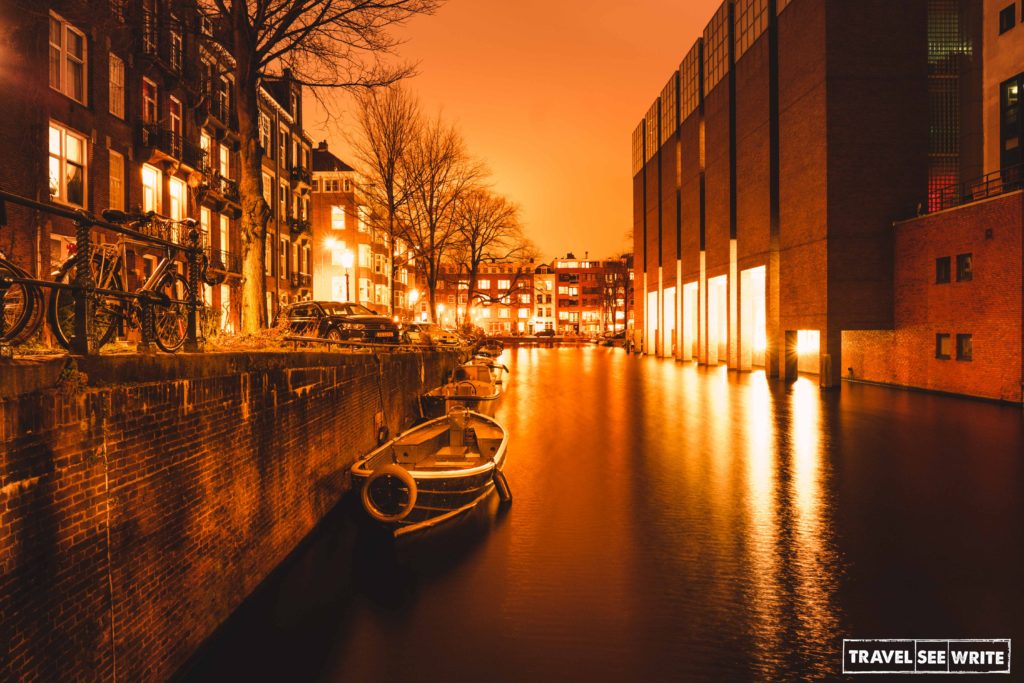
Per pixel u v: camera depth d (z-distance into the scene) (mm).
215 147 26547
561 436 18594
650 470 14320
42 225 15562
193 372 5836
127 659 4836
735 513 11164
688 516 11016
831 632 7125
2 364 3568
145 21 13531
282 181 35344
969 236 24797
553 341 103750
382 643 6973
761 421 21000
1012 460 14703
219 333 10625
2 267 5133
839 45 29766
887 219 29703
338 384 10852
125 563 4812
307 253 38875
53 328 4727
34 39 15398
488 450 12906
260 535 7441
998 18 27734
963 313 25266
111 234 18438
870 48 29766
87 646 4359
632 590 8188
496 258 52312
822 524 10555
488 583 8414
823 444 16969
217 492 6340
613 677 6301
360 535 9781
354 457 11984
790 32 33344
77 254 4473
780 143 34531
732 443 17359
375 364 13867
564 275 123812
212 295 25594
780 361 34750
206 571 6109
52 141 16562
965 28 32188
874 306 29781
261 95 31859
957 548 9445
